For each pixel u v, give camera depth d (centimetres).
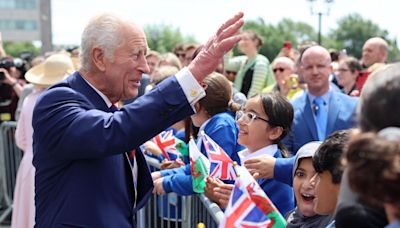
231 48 178
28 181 418
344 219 113
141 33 190
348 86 566
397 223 99
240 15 179
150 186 213
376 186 95
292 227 191
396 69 112
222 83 285
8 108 610
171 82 177
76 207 182
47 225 187
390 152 94
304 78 379
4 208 589
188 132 323
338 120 366
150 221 318
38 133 184
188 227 278
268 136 254
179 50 720
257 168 227
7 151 572
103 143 172
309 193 182
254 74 570
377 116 107
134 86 193
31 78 427
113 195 189
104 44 184
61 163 184
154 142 355
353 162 100
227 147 267
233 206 154
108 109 193
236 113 278
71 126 176
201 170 237
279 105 252
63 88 186
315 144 190
